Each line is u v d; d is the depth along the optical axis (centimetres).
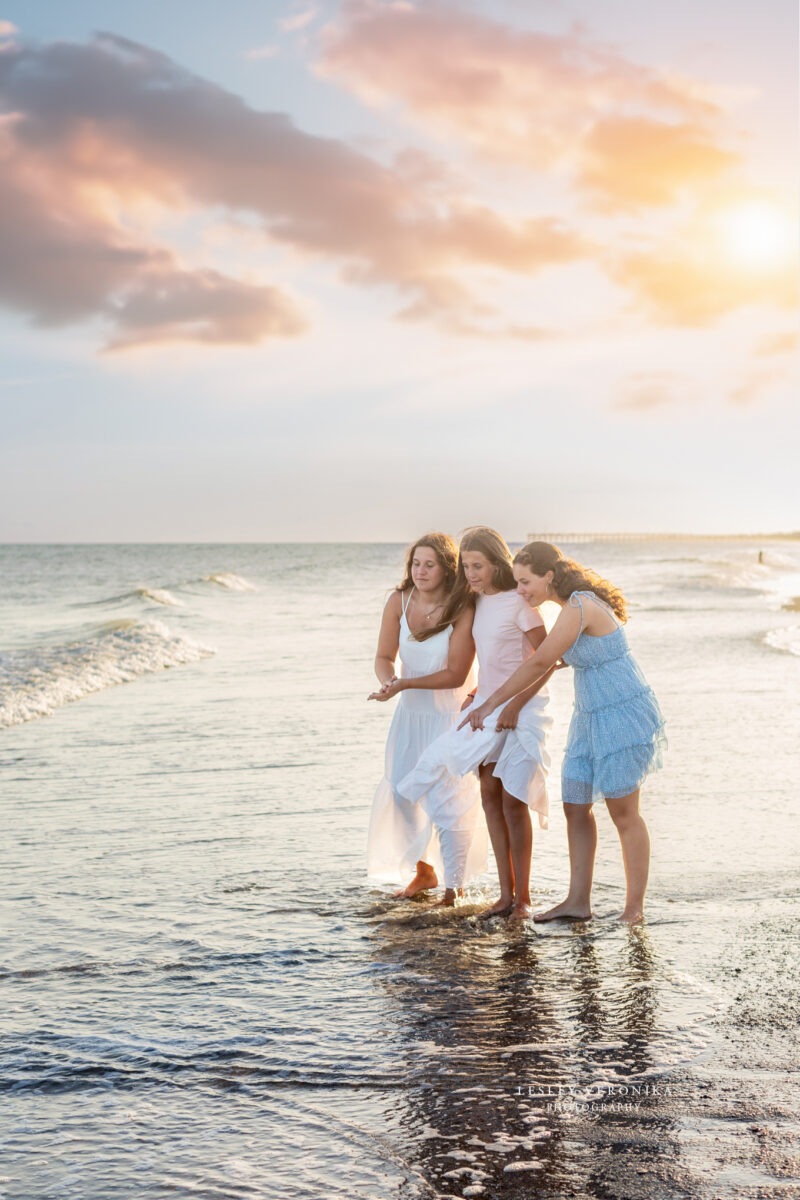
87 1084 252
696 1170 211
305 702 980
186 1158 218
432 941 364
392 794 437
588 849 392
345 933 372
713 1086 250
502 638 404
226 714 908
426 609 433
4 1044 274
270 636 1756
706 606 2348
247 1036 280
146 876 439
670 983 320
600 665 387
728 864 452
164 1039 278
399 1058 266
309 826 527
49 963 337
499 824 399
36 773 659
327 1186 207
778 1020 290
